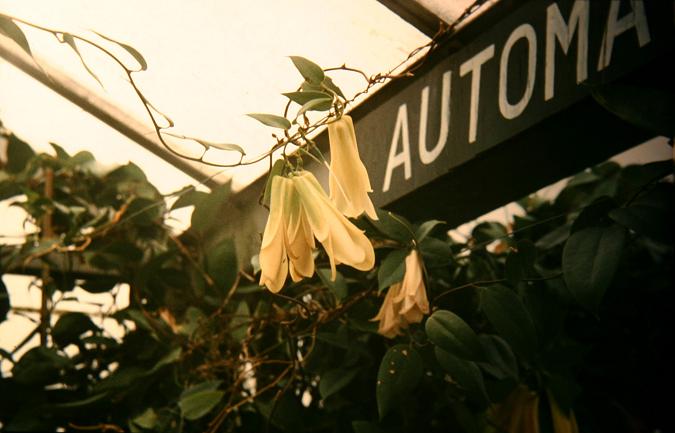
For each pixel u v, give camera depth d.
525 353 0.73
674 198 0.69
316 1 0.77
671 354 1.02
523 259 0.80
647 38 0.65
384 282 0.75
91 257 1.08
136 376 1.02
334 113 0.62
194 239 1.12
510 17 0.76
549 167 0.80
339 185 0.59
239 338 1.01
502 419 0.98
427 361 0.81
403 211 0.87
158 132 0.63
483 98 0.77
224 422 1.00
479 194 0.84
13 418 1.02
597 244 0.67
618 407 1.02
